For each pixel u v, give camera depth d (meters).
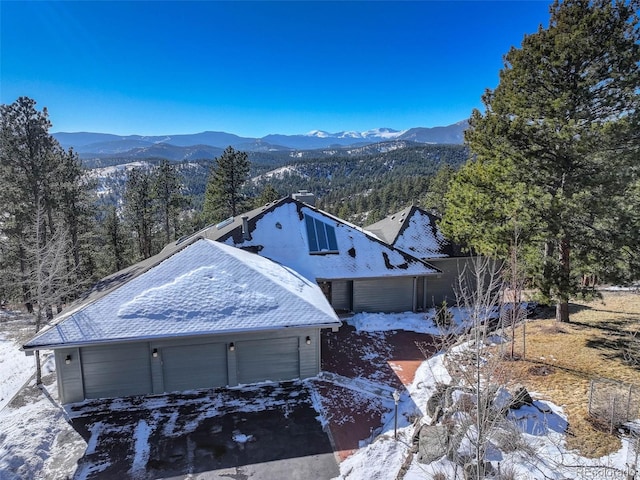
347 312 20.41
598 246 13.91
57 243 18.83
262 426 11.05
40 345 11.32
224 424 11.15
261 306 13.46
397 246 22.30
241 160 40.19
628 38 13.29
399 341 17.17
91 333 11.81
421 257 21.69
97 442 10.34
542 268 14.32
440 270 21.14
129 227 38.47
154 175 41.03
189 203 43.00
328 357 15.54
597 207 12.87
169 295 13.31
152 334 11.99
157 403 12.28
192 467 9.43
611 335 15.17
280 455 9.84
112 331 11.95
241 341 13.28
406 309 20.98
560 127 14.30
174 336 12.05
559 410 10.46
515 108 15.35
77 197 27.36
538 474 8.43
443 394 11.05
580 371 12.39
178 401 12.41
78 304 15.20
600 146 12.98
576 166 14.02
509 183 15.16
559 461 8.78
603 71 13.79
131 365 12.66
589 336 15.17
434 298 22.17
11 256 25.42
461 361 10.80
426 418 11.10
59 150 27.06
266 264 17.19
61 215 26.06
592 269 13.73
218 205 41.31
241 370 13.45
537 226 13.95
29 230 23.08
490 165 16.02
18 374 14.92
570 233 14.20
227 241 19.78
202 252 15.69
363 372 14.30
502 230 14.67
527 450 9.01
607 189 13.27
